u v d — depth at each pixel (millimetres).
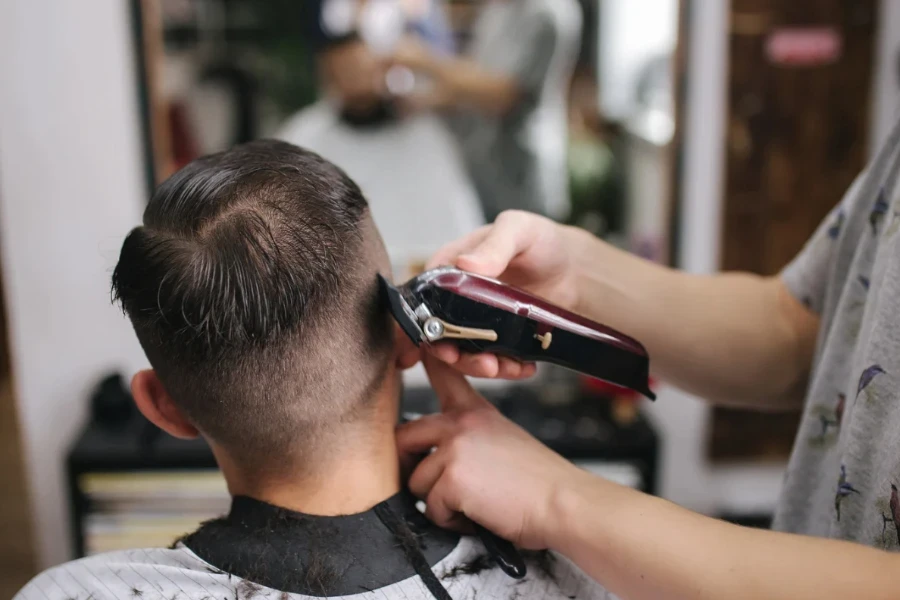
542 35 1691
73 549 1774
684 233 1860
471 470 639
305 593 584
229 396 581
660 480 1817
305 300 564
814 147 1835
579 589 657
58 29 1664
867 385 634
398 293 583
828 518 700
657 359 846
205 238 572
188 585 592
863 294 691
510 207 1777
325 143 1721
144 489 1700
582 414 1830
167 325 570
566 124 1743
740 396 859
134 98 1701
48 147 1712
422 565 612
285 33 1659
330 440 605
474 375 635
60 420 1847
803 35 1768
